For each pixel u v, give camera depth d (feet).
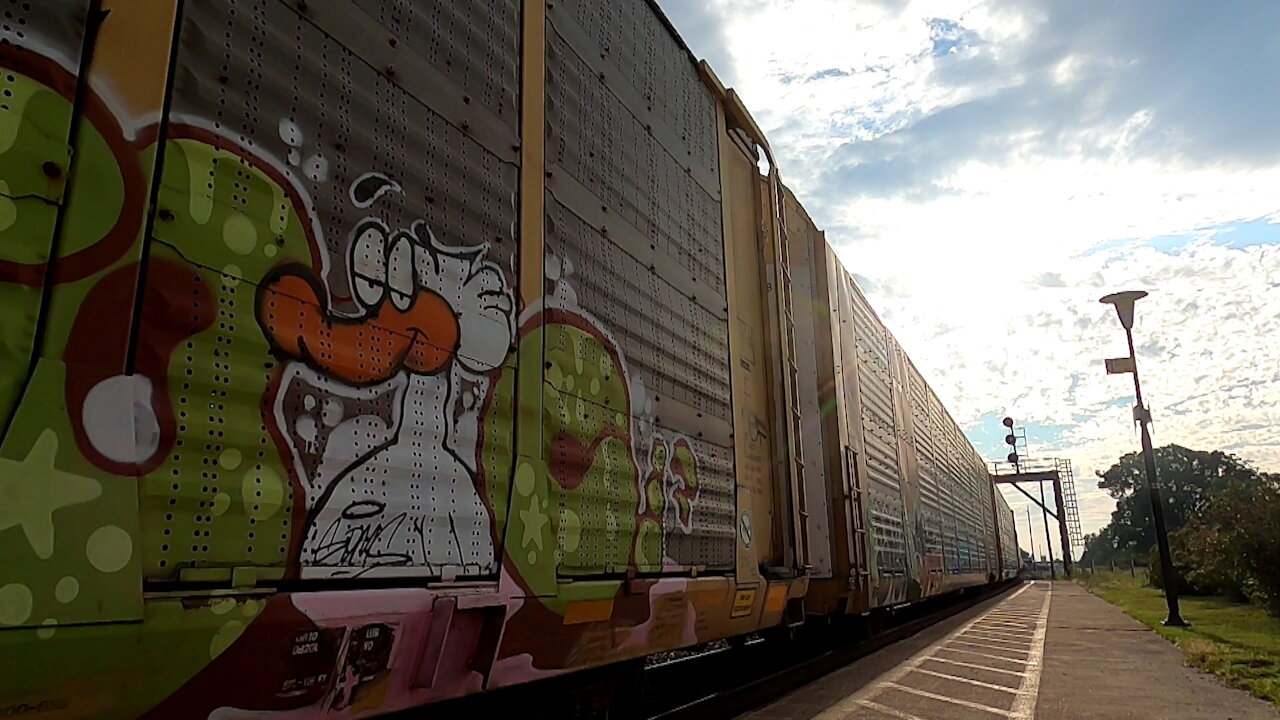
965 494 72.13
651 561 15.21
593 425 13.73
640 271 16.49
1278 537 52.70
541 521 11.78
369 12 9.78
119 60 6.88
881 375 41.91
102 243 6.55
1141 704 24.18
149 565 6.64
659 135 18.48
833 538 28.94
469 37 11.72
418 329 9.84
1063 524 194.59
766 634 26.27
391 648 9.04
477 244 11.21
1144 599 85.40
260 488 7.62
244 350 7.61
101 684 6.25
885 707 22.91
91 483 6.23
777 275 25.68
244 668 7.33
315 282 8.48
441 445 10.02
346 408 8.66
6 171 6.02
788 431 24.20
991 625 52.44
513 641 11.14
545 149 13.34
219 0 7.84
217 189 7.54
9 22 6.20
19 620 5.70
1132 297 57.31
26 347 6.01
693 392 18.35
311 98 8.77
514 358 11.71
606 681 15.75
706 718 20.27
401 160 9.97
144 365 6.74
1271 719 22.20
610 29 16.67
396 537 9.14
